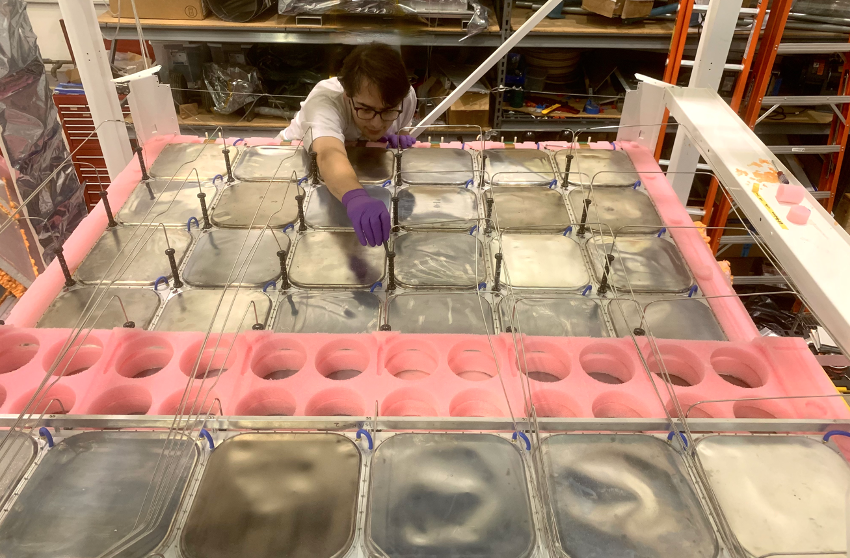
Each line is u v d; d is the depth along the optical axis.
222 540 0.77
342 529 0.79
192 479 0.85
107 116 1.89
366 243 1.33
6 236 2.26
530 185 1.69
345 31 2.64
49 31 3.28
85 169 2.91
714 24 1.80
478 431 0.94
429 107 2.88
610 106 3.14
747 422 0.94
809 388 1.04
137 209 1.56
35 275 2.30
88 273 1.34
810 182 3.23
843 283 0.85
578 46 2.82
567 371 1.11
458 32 2.71
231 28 2.69
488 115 3.04
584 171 1.77
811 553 0.77
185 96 3.18
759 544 0.78
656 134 1.87
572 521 0.81
